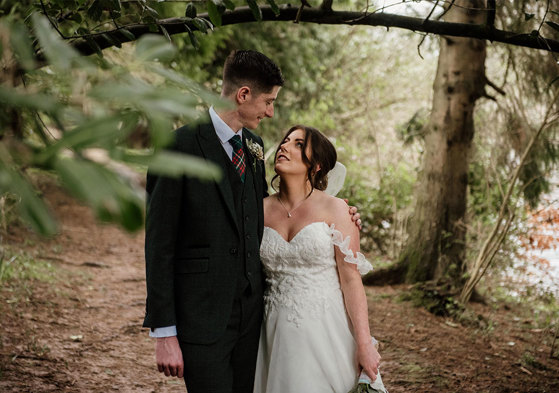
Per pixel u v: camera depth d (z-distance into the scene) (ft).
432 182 20.03
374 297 18.98
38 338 12.84
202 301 6.68
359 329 7.28
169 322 6.46
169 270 6.50
